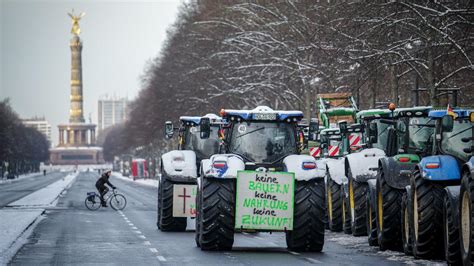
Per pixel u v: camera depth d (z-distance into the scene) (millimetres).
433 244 23016
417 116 28188
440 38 42469
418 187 23156
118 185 150500
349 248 28562
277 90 78000
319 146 48625
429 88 46031
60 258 26828
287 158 27656
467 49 42094
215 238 27547
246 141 28625
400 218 26547
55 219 49969
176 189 38594
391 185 26375
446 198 21469
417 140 27969
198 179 29578
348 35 48312
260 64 73062
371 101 60375
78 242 33094
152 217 53125
